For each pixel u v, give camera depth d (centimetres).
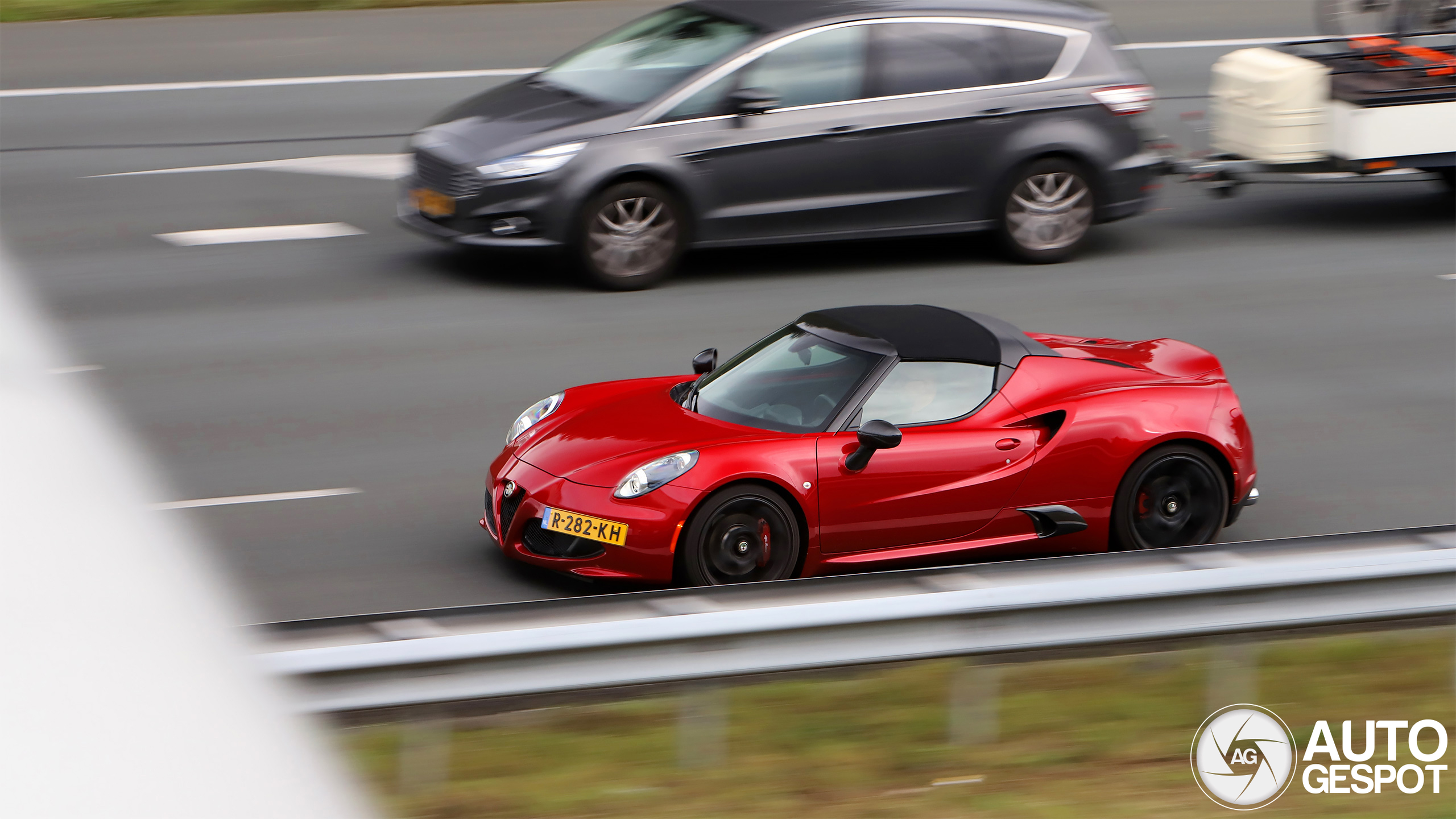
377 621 1004
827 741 1084
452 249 2655
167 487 1648
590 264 2394
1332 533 1570
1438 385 2067
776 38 2423
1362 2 2984
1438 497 1694
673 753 1066
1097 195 2595
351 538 1534
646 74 2464
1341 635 1281
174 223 2753
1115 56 2598
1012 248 2583
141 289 2395
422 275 2506
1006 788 1017
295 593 1398
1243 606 1113
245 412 1900
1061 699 1166
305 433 1838
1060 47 2562
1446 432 1895
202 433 1823
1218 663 1155
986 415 1449
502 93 2577
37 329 2172
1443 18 2914
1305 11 4669
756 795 1000
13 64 3816
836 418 1420
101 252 2575
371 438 1830
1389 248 2741
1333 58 2741
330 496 1647
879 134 2453
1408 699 1170
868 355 1475
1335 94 2678
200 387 1984
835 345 1511
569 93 2491
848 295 2422
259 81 3750
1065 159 2567
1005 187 2545
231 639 947
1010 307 2375
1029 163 2547
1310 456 1809
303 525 1562
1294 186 3194
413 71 3866
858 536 1392
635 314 2316
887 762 1052
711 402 1506
